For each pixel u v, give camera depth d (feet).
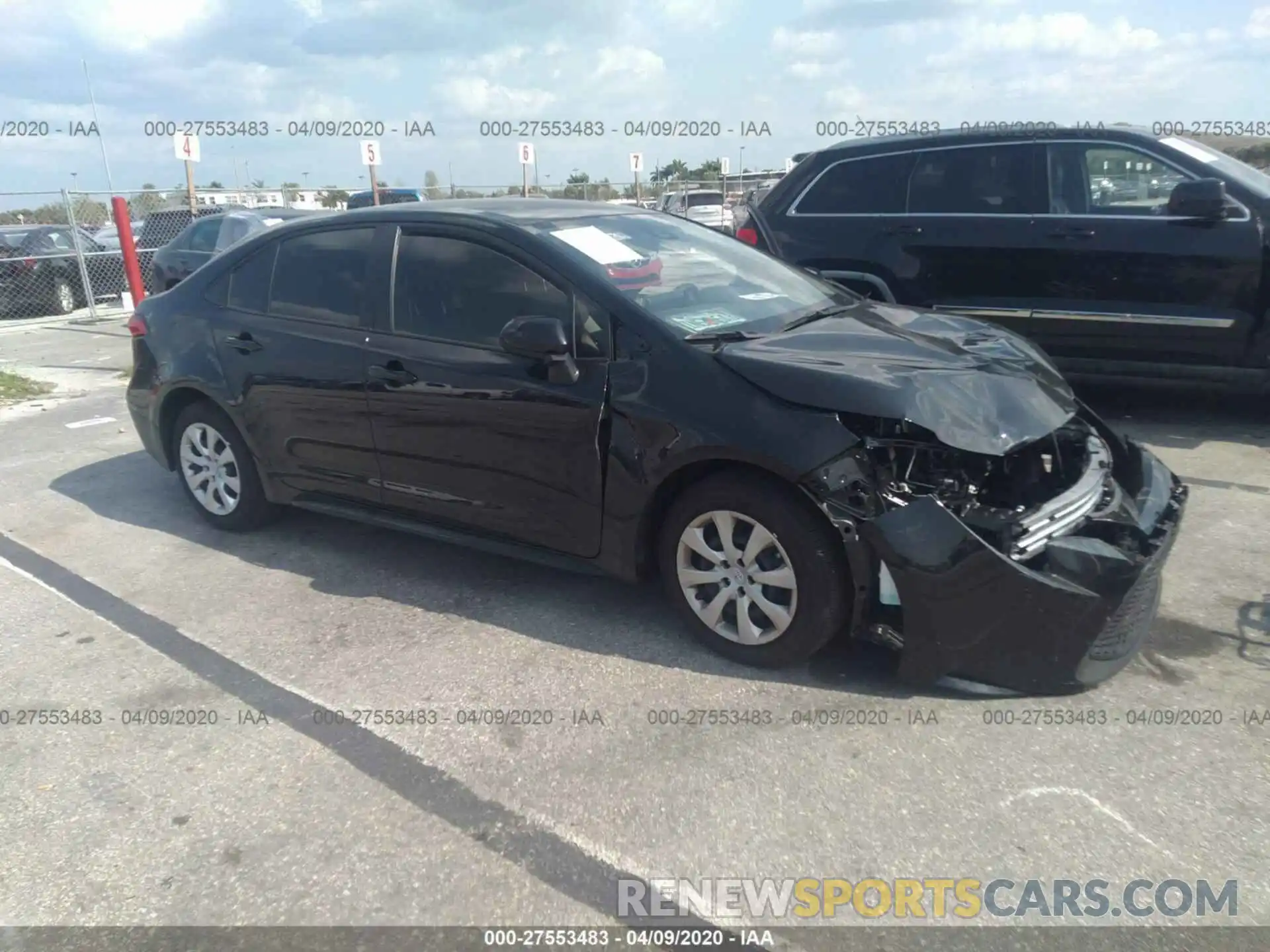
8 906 8.48
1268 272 18.90
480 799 9.63
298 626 13.62
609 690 11.51
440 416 13.56
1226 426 21.22
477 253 13.60
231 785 10.05
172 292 17.66
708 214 76.23
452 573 15.25
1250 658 11.61
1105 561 10.09
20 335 46.62
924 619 10.39
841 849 8.73
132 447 23.89
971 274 21.45
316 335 15.06
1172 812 9.03
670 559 12.18
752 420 10.98
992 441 10.66
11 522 18.66
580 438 12.29
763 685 11.44
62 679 12.42
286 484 16.11
